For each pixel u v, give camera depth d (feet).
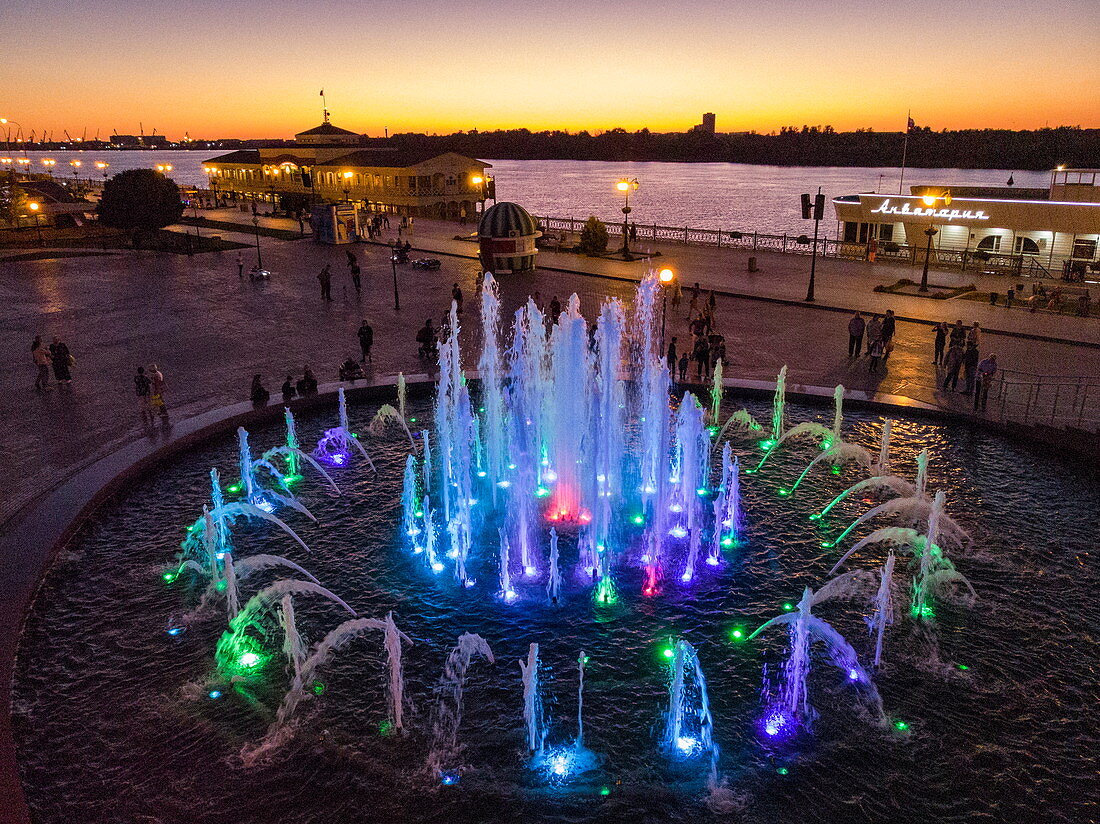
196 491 51.70
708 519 48.34
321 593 40.19
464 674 34.42
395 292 103.81
